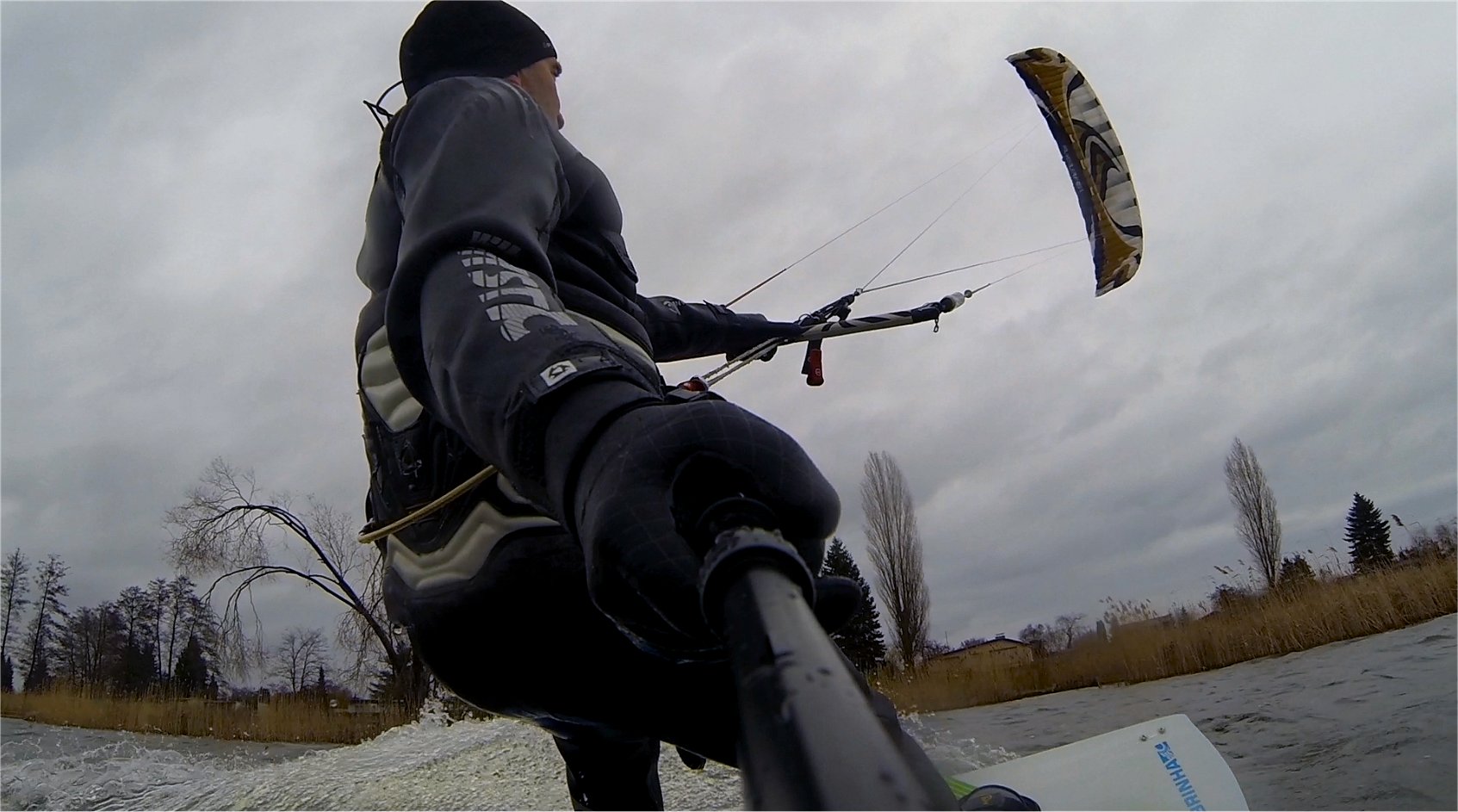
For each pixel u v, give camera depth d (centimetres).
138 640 3166
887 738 54
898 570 2519
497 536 122
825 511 78
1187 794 196
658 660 126
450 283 102
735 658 60
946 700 1102
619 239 156
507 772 508
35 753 1105
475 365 93
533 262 107
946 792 99
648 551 74
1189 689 876
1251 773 520
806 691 55
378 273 144
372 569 2417
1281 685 793
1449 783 448
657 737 137
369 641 2402
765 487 76
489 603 123
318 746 1481
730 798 436
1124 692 925
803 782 50
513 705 133
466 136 120
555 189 127
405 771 538
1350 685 725
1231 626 1076
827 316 249
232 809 536
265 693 1748
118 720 1585
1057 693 1044
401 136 132
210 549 2395
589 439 82
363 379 142
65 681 1755
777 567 66
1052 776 205
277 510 2461
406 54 168
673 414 80
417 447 131
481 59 166
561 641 124
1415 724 551
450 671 132
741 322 224
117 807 627
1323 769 498
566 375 87
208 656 2688
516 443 88
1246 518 2631
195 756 1109
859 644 1444
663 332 204
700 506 76
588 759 157
